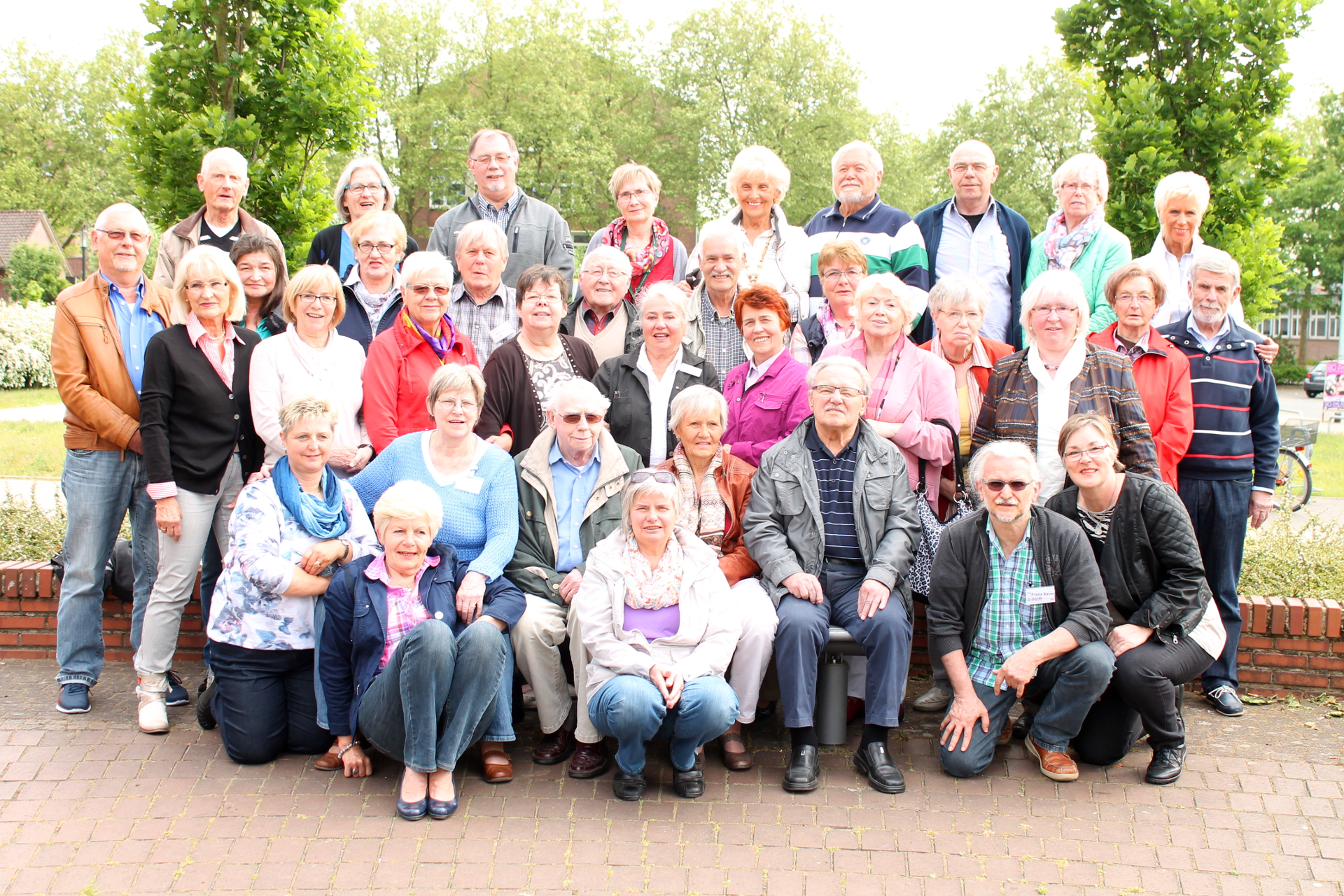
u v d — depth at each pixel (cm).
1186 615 389
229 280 437
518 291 479
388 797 371
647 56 3812
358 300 512
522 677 439
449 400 401
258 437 454
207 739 421
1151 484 402
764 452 445
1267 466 482
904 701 482
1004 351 487
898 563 406
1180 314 516
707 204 3622
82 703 445
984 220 561
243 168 545
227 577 391
